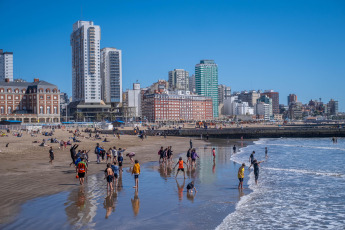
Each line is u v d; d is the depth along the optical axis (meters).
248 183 32.88
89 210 21.62
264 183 33.22
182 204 23.98
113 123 152.12
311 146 89.12
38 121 184.00
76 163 32.69
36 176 32.59
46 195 25.23
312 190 30.23
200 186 30.72
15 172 34.66
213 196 26.81
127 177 34.44
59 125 151.38
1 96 182.50
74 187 28.22
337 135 152.88
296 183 33.47
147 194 26.78
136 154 58.25
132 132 126.69
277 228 20.08
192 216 21.27
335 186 32.09
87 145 69.44
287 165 48.47
